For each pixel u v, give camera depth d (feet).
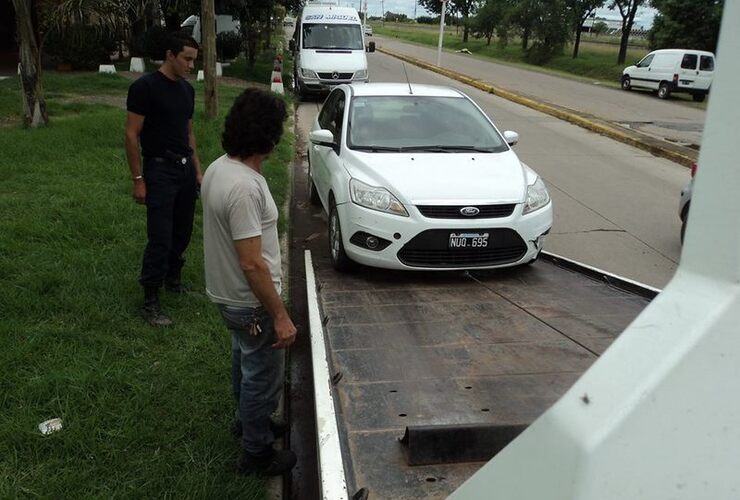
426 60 112.68
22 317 12.94
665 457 2.57
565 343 11.70
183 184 13.65
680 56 75.15
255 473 9.18
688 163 36.65
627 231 24.09
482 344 11.67
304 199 26.17
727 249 2.61
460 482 7.48
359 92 20.84
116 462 9.07
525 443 2.93
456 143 18.79
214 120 36.50
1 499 8.09
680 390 2.58
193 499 8.43
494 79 84.07
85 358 11.59
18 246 16.21
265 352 8.71
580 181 31.99
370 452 8.08
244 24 76.38
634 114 58.23
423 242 15.38
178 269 14.83
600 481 2.53
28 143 27.96
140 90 12.82
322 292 14.84
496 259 15.81
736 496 2.65
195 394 10.92
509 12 139.95
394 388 9.86
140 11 57.57
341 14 61.98
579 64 119.03
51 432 9.49
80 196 20.72
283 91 56.34
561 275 16.28
